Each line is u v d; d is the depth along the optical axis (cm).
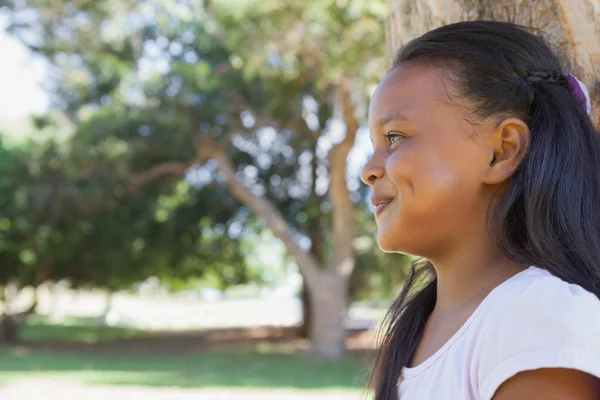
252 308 4644
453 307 114
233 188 2009
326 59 1358
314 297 2019
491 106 111
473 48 113
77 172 1889
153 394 1275
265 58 1418
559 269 105
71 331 3209
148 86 1847
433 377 108
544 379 92
